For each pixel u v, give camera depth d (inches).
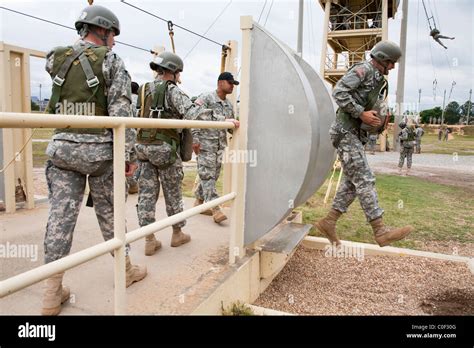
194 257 141.3
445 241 226.5
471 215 291.6
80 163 96.2
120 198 83.4
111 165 103.0
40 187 294.7
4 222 174.4
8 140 187.0
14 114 61.7
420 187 422.9
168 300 106.7
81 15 103.7
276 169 139.9
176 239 152.0
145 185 142.6
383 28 707.4
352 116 141.0
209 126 116.4
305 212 289.4
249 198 144.2
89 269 126.6
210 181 188.7
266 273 155.3
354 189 152.9
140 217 143.0
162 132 137.3
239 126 139.5
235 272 128.3
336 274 178.4
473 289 162.1
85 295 108.7
